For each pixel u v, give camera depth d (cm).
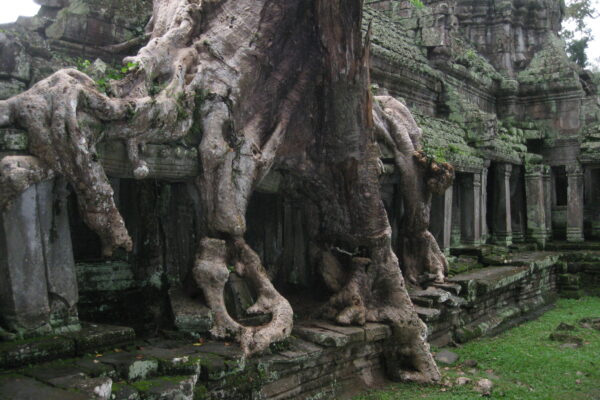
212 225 658
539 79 1966
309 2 716
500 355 926
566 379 804
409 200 1017
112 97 570
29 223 507
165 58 634
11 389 414
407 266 1043
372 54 1256
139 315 688
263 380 609
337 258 866
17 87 683
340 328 746
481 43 2083
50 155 508
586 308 1412
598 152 1780
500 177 1677
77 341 510
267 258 944
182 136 630
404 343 795
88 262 738
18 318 498
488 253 1441
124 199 774
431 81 1507
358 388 752
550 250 1780
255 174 690
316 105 773
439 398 719
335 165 793
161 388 472
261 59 706
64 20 790
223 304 625
